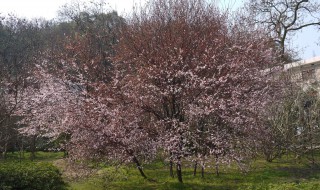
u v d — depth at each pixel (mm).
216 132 8328
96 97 9203
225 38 12156
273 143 11359
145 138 8156
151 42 11594
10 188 7117
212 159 8406
